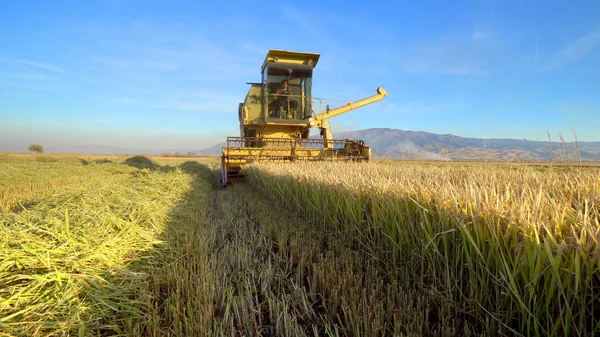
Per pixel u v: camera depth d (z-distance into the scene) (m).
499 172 4.74
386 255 3.01
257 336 1.97
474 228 2.04
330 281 2.66
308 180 5.00
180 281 2.50
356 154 10.92
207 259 3.04
